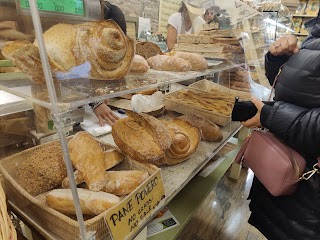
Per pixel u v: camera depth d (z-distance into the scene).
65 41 0.48
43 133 0.58
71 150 0.62
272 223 1.04
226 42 1.08
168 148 0.78
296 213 0.92
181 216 1.05
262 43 1.47
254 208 1.16
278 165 0.88
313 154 0.83
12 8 0.45
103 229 0.54
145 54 0.94
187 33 1.12
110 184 0.61
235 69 1.43
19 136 0.61
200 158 0.99
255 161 0.99
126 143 0.71
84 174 0.60
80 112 0.81
